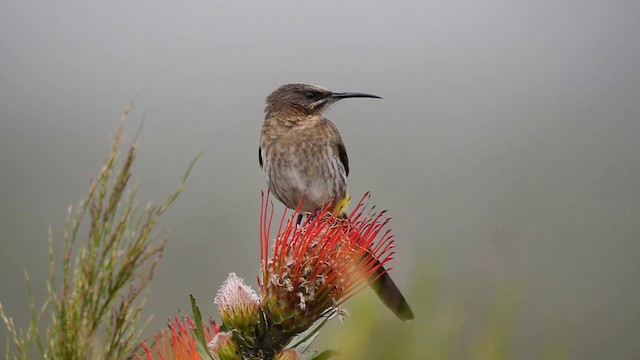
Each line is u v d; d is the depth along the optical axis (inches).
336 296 237.0
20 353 223.3
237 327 235.1
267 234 239.6
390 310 229.8
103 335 229.3
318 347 249.8
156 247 225.8
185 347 225.8
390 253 237.5
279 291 235.3
